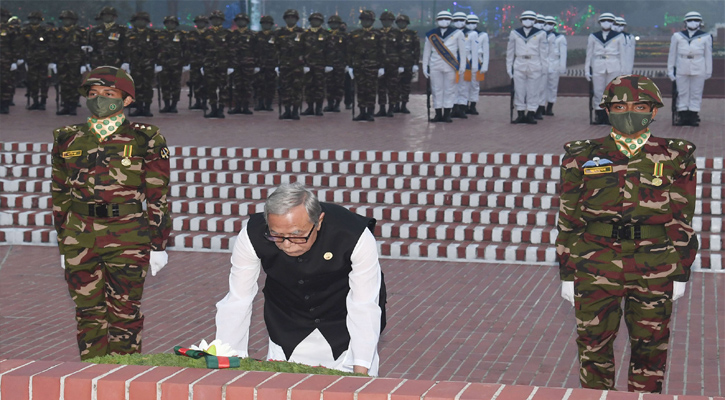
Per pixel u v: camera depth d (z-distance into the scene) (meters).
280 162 11.70
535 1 45.75
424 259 9.48
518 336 6.70
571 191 4.41
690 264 4.34
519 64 15.89
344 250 3.75
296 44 16.77
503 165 11.10
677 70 15.16
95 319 5.11
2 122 15.54
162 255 5.14
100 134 4.99
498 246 9.45
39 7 30.94
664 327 4.39
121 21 32.06
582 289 4.40
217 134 13.99
